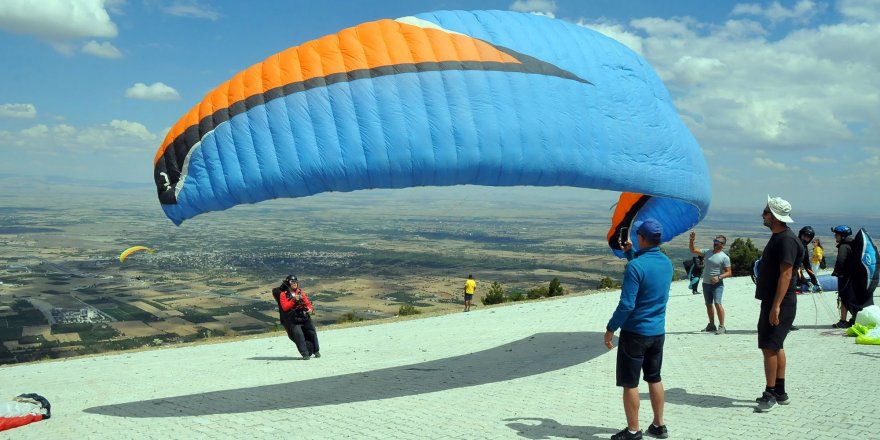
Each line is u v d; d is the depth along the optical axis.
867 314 10.08
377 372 10.18
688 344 10.34
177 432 6.90
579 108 8.45
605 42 9.41
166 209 7.95
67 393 10.25
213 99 8.10
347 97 7.76
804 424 5.68
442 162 7.77
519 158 7.98
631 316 5.34
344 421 6.93
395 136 7.67
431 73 7.97
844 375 7.48
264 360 12.88
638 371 5.36
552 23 9.20
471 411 7.01
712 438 5.43
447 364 10.54
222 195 7.75
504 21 8.84
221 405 8.25
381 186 7.89
